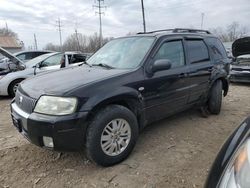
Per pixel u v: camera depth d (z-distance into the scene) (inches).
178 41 185.3
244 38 163.0
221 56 226.4
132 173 132.7
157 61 155.8
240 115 227.3
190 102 194.9
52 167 139.9
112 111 134.3
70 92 125.3
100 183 125.0
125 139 143.0
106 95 132.4
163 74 164.7
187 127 194.5
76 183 125.6
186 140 171.6
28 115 129.1
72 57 361.7
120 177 129.5
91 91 129.5
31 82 147.7
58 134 122.0
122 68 158.6
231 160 69.9
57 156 150.7
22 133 136.3
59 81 139.6
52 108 123.9
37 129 124.6
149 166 139.0
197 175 130.5
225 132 186.4
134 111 152.8
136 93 147.3
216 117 219.5
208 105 220.5
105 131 133.6
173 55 178.4
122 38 193.9
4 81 308.7
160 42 169.9
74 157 149.3
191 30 215.0
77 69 166.7
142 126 157.9
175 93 175.6
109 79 139.2
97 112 131.9
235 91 350.6
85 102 126.2
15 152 156.4
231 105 264.8
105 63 172.6
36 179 129.5
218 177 69.4
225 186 63.8
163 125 197.8
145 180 126.7
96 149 130.3
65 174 133.2
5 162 145.3
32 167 140.1
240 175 61.7
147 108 157.6
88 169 137.2
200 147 161.5
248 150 65.4
